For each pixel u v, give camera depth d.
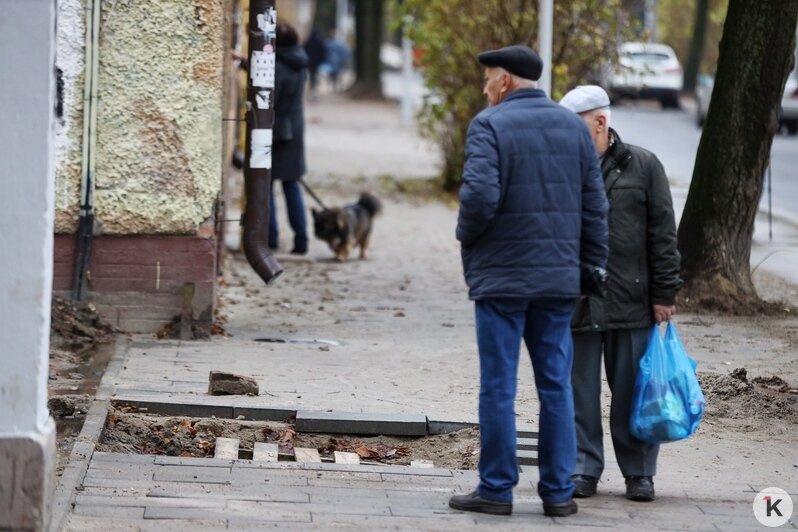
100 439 10.16
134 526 8.02
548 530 8.30
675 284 9.02
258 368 12.92
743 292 17.08
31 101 7.13
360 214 21.14
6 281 7.19
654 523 8.57
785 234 25.03
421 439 10.97
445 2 27.77
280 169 20.72
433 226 25.30
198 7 13.90
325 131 47.34
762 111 16.98
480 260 8.32
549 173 8.26
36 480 7.25
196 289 14.21
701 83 49.66
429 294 18.08
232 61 19.64
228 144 19.31
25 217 7.17
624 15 26.47
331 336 14.88
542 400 8.58
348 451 10.65
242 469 9.62
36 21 7.11
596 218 8.48
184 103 14.00
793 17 16.88
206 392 11.73
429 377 12.89
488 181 8.06
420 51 29.27
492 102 8.59
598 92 9.13
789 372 13.50
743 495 9.42
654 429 8.86
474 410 11.54
